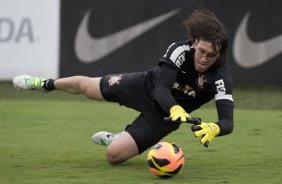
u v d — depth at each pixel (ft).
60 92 151.43
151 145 65.41
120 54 152.97
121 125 100.07
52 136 87.97
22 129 94.48
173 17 150.30
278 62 147.54
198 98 63.82
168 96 58.44
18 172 63.05
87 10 153.38
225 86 60.59
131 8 151.94
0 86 157.38
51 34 154.71
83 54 154.30
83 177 60.70
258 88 148.97
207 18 57.98
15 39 155.74
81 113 114.11
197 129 55.16
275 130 94.02
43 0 154.61
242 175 61.72
